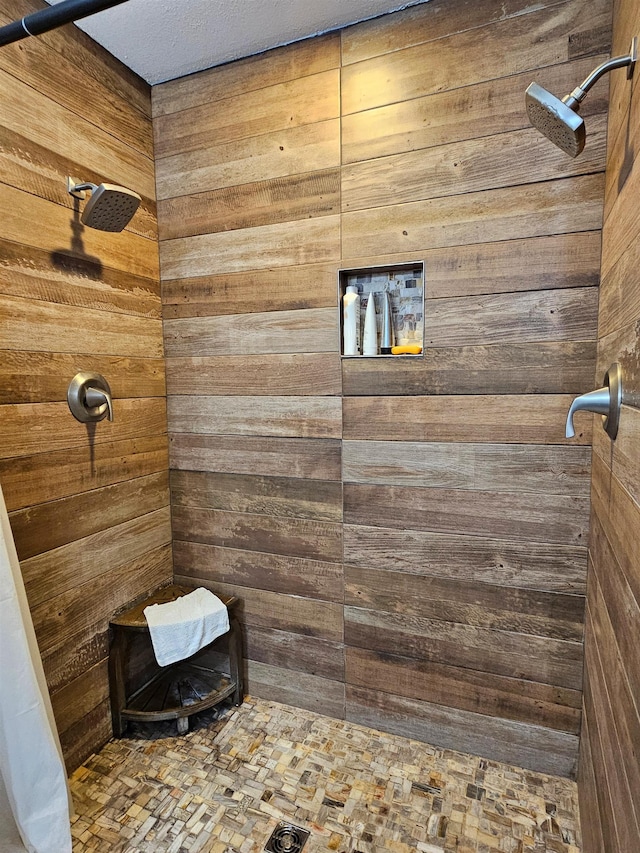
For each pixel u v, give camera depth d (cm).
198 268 169
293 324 158
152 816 127
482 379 138
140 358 167
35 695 107
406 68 136
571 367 128
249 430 168
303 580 166
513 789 135
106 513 155
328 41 143
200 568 182
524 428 135
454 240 136
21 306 126
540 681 139
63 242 137
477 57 129
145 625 152
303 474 162
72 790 136
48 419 134
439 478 145
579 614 134
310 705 170
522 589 139
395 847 118
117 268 156
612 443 97
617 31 108
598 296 124
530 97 89
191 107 163
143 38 144
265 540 171
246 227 161
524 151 127
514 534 138
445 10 130
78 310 143
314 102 147
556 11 120
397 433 149
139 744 153
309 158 150
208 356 172
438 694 152
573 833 121
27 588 129
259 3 130
